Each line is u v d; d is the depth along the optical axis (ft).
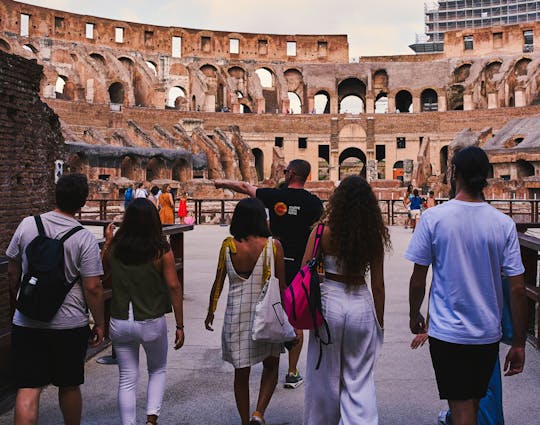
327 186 179.63
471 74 224.33
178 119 199.72
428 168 194.90
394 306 35.81
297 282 15.74
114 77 207.92
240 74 242.78
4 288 29.48
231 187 22.44
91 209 125.29
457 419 14.20
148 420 17.37
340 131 216.95
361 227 15.40
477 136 181.68
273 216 21.49
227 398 21.27
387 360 25.49
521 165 156.56
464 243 14.24
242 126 210.38
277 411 20.11
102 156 143.64
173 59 234.17
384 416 19.52
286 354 27.04
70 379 15.99
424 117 212.02
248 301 17.66
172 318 33.42
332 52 245.04
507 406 20.18
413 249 14.74
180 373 24.02
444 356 14.24
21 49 191.11
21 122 40.09
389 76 233.55
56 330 15.74
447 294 14.30
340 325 15.56
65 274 15.80
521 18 427.33
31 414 15.30
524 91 209.26
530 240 27.43
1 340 20.21
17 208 39.78
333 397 15.67
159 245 17.79
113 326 17.62
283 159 200.03
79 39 215.10
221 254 18.04
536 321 31.01
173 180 157.28
